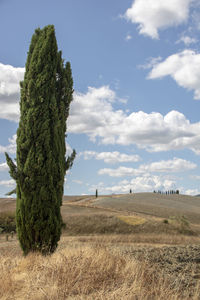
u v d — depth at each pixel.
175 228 31.56
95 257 7.47
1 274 6.94
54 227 11.58
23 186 11.50
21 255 12.32
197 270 8.02
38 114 12.03
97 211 43.44
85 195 89.56
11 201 56.12
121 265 7.31
